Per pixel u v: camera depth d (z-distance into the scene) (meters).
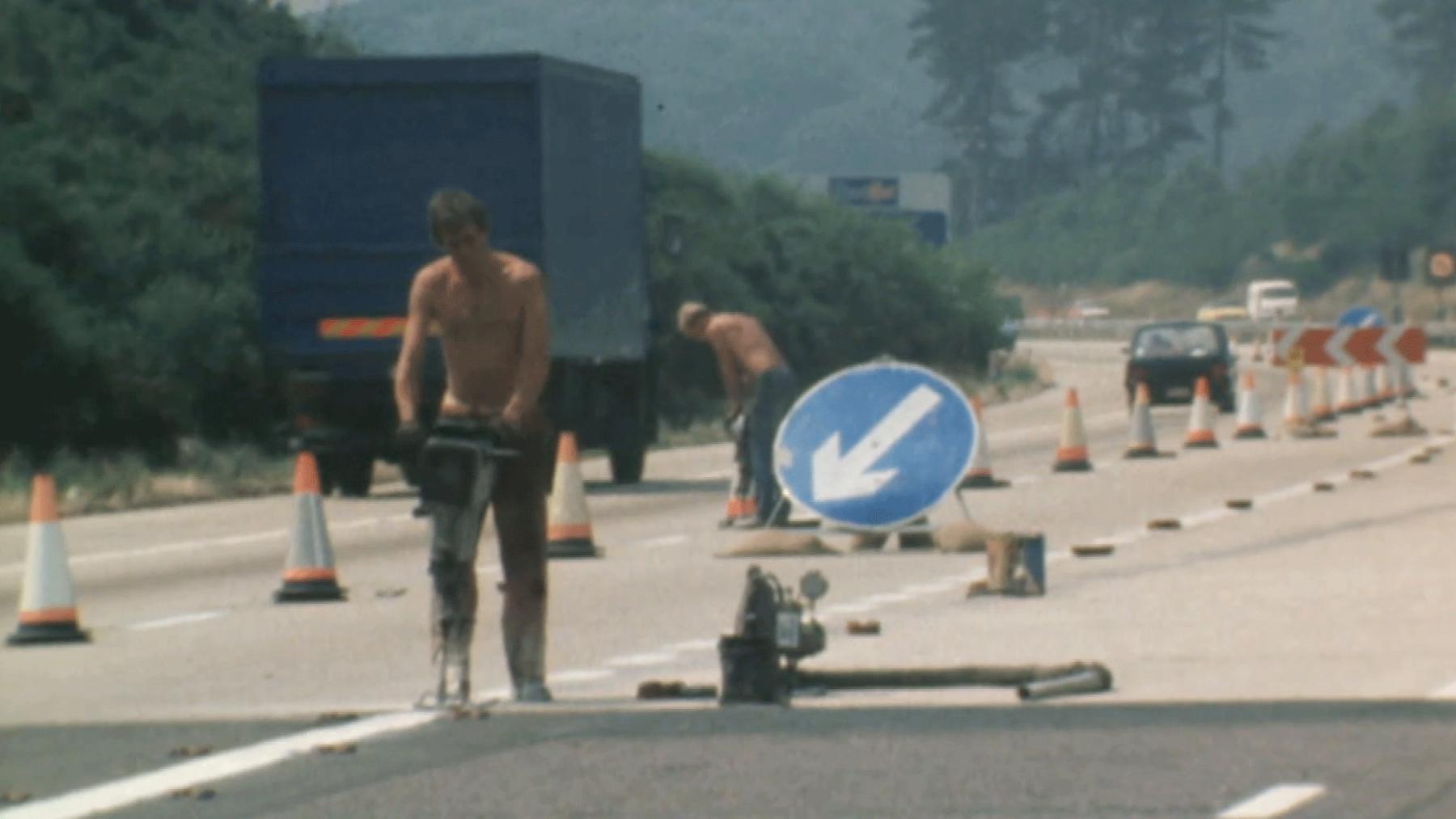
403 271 68.06
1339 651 30.95
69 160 98.56
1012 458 81.62
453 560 26.91
